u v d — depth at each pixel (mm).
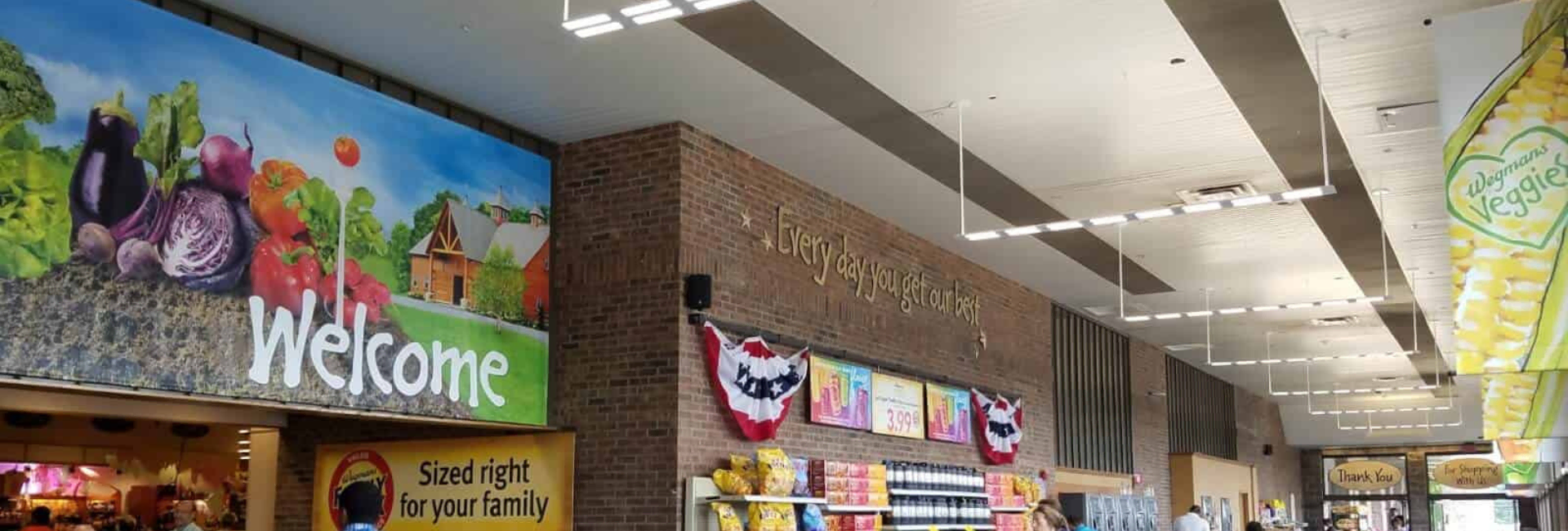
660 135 12305
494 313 11641
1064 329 23078
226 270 9203
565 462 12086
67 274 8172
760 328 13094
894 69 10773
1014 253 18391
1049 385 21344
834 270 14727
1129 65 10742
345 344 10078
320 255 9961
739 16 9602
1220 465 32312
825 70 10797
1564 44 7512
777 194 13766
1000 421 18500
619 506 11812
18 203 7941
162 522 18266
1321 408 42125
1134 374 26828
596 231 12477
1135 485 25766
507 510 12273
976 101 11641
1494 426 11258
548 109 11750
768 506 12125
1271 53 10508
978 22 9781
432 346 10891
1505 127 7562
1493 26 7715
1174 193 15031
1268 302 22875
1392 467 42781
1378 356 30094
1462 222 7543
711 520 11797
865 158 13438
